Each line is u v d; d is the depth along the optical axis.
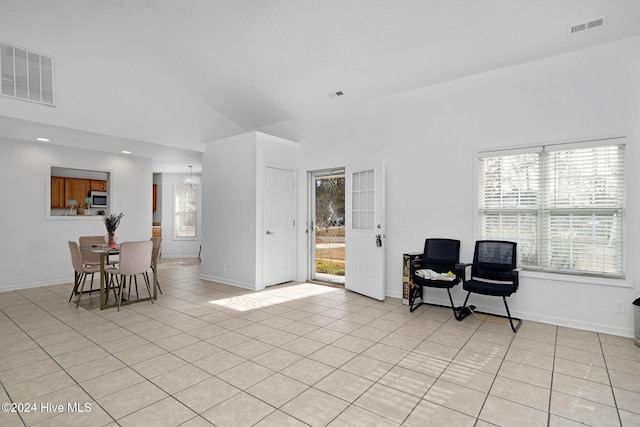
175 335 3.37
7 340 3.22
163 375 2.54
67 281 5.84
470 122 4.21
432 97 4.50
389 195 4.88
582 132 3.53
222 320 3.84
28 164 5.43
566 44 3.48
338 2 3.44
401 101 4.76
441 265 4.21
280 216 5.77
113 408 2.11
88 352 2.95
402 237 4.76
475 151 4.17
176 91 5.58
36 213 5.52
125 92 4.98
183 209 9.54
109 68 4.81
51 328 3.55
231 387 2.37
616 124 3.37
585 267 3.60
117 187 6.55
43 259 5.59
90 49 4.64
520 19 3.25
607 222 3.49
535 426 1.94
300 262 5.97
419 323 3.73
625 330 3.33
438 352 2.96
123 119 4.97
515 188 3.97
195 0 3.77
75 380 2.46
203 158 6.21
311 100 5.32
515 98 3.91
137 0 3.96
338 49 4.10
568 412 2.08
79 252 4.56
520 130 3.88
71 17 4.46
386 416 2.04
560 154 3.71
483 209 4.18
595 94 3.46
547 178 3.79
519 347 3.07
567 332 3.44
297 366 2.69
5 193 5.21
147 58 5.05
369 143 5.08
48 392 2.30
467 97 4.23
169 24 4.23
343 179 6.57
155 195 9.50
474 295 4.19
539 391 2.32
